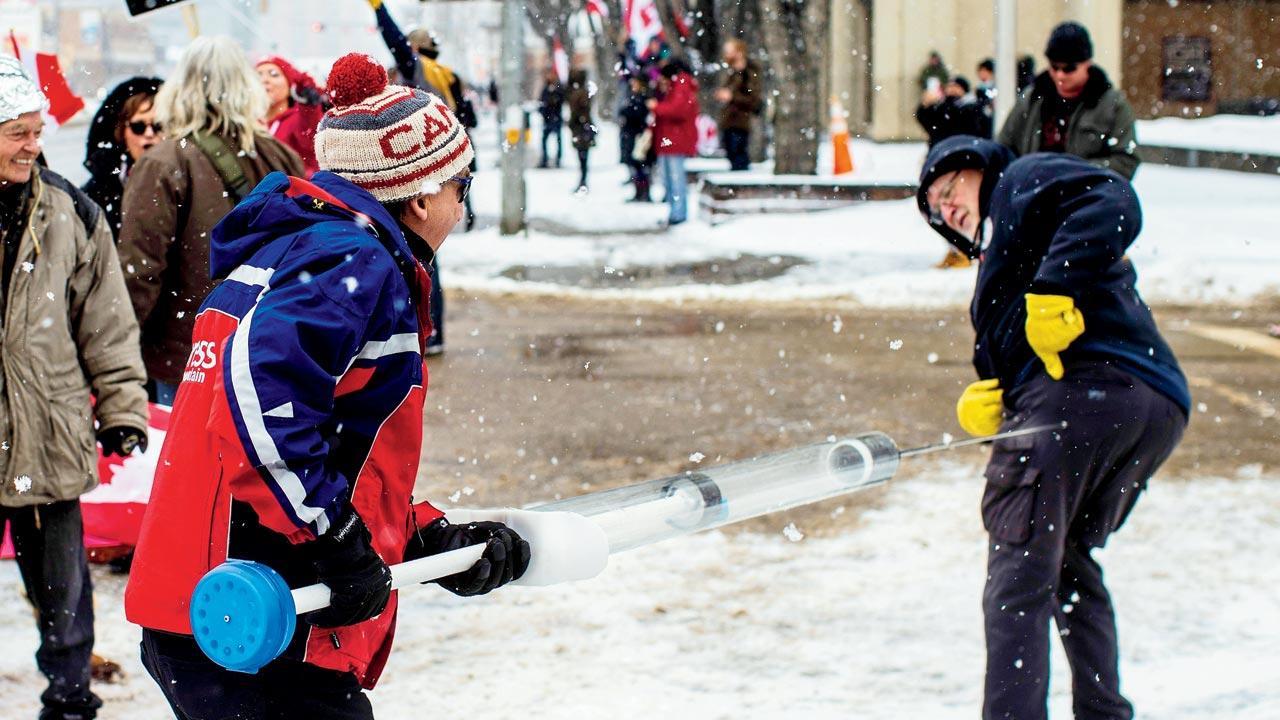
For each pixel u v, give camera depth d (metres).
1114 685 4.09
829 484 3.68
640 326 12.10
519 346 11.13
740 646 5.01
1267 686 4.50
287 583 2.68
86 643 4.32
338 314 2.58
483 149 36.81
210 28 40.81
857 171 24.73
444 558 2.79
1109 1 33.50
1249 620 5.17
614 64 36.25
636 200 22.77
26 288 4.10
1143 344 3.98
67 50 41.75
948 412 8.72
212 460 2.72
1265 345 10.74
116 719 4.47
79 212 4.30
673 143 19.11
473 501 6.91
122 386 4.36
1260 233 16.33
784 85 22.80
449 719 4.44
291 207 2.75
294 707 2.77
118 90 6.37
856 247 16.38
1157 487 6.98
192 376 2.79
